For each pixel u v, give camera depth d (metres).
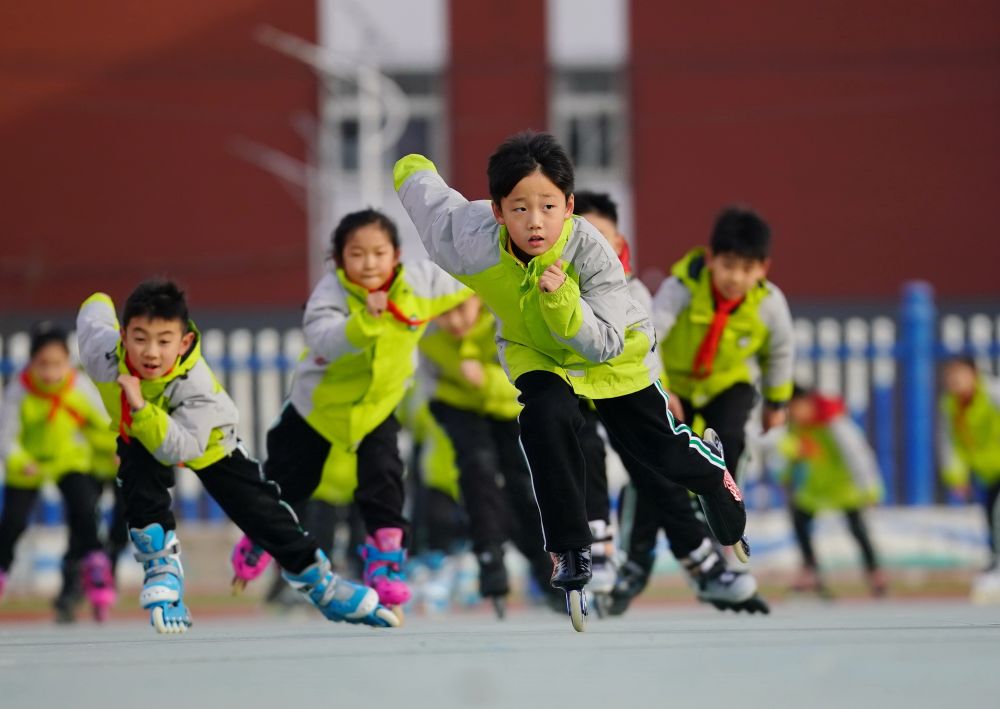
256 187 75.00
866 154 76.44
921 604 37.59
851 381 47.22
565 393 15.72
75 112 74.94
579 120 75.88
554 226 15.02
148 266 75.00
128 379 16.91
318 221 74.69
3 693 11.39
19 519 33.09
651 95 75.69
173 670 12.98
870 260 76.50
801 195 76.31
